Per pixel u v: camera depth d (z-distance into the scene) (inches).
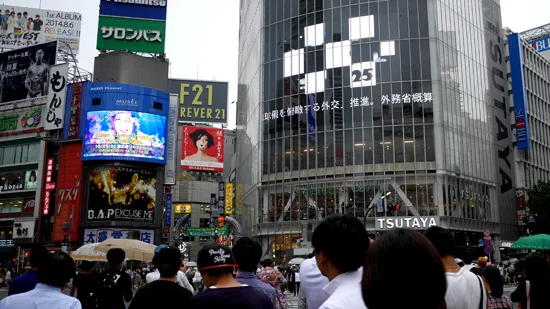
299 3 2262.6
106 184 1905.8
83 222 1899.6
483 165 2208.4
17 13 2792.8
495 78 2482.8
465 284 161.2
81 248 544.1
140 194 1934.1
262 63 2331.4
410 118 2007.9
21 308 163.2
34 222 2021.4
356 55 2102.6
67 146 1995.6
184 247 1557.6
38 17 2812.5
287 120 2192.4
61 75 2058.3
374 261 75.5
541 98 2955.2
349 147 2039.9
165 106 2026.3
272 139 2224.4
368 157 2009.1
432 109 2011.6
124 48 2148.1
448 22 2164.1
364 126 2037.4
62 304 166.6
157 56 2223.2
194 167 2465.6
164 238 2020.2
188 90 2957.7
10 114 2229.3
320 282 167.8
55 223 1946.4
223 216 1579.7
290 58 2239.2
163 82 2145.7
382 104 2033.7
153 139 1964.8
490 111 2368.4
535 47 3346.5
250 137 2448.3
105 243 498.3
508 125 2529.5
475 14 2401.6
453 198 1969.7
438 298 73.4
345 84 2094.0
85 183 1930.4
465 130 2132.1
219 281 174.2
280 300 322.7
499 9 2674.7
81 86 1996.8
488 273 267.9
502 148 2416.3
